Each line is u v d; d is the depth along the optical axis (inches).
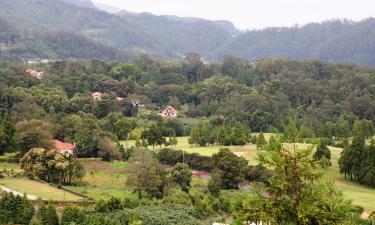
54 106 5295.3
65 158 3019.2
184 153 3892.7
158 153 4003.4
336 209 739.4
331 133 4943.4
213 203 2460.6
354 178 3412.9
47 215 1850.4
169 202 2488.9
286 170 760.3
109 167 3671.3
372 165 3191.4
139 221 1939.0
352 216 765.9
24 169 3002.0
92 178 3196.4
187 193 2790.4
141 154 3253.0
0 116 4557.1
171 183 2960.1
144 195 2701.8
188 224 2063.2
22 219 1910.7
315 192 758.5
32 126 3946.9
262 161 778.2
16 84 6023.6
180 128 5526.6
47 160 2962.6
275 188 762.8
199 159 3784.5
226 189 3157.0
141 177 2807.6
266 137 4987.7
